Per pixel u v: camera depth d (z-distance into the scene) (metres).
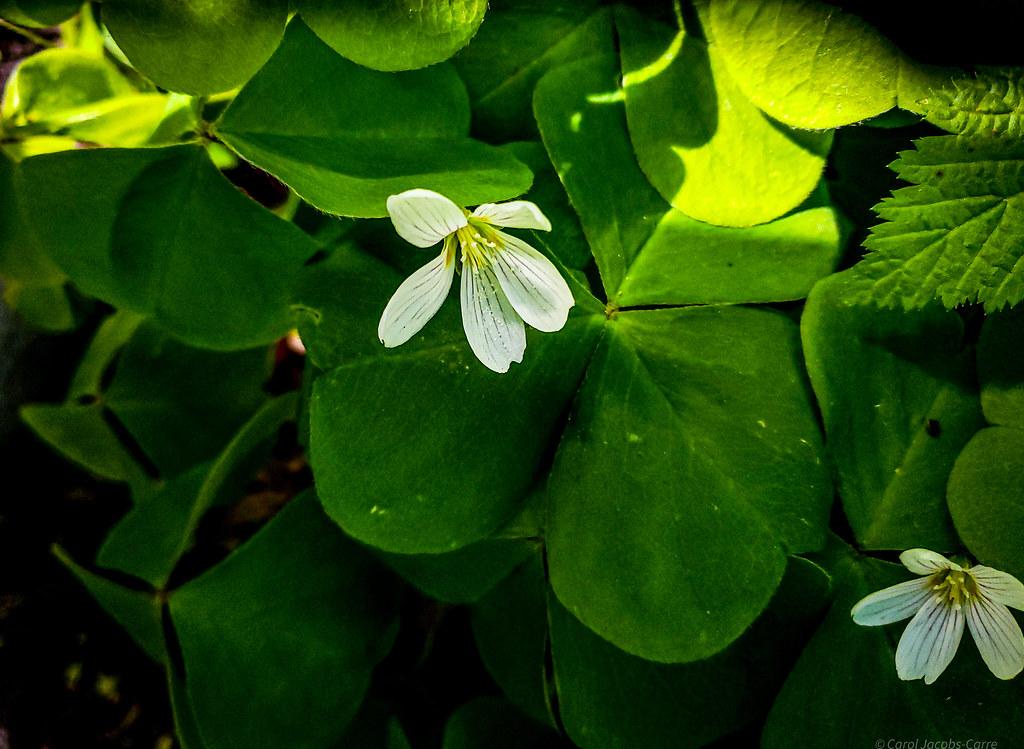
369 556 0.19
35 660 0.20
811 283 0.18
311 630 0.19
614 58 0.18
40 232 0.18
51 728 0.20
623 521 0.18
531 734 0.19
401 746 0.19
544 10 0.18
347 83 0.18
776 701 0.18
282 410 0.20
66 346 0.21
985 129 0.17
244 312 0.19
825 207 0.18
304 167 0.18
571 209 0.18
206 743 0.18
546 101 0.18
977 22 0.17
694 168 0.18
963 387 0.18
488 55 0.18
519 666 0.19
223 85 0.18
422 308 0.17
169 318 0.19
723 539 0.18
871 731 0.18
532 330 0.18
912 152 0.18
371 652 0.19
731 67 0.18
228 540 0.21
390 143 0.18
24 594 0.20
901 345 0.18
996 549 0.18
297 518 0.19
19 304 0.20
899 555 0.18
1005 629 0.17
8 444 0.21
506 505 0.18
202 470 0.20
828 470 0.18
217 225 0.19
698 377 0.18
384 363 0.18
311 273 0.18
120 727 0.20
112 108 0.19
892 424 0.18
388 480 0.18
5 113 0.19
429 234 0.17
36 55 0.19
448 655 0.20
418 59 0.18
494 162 0.18
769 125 0.18
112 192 0.19
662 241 0.18
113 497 0.21
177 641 0.19
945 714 0.18
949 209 0.18
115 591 0.19
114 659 0.20
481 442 0.18
